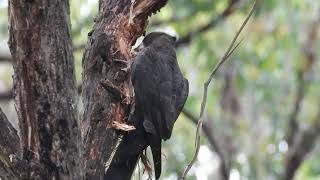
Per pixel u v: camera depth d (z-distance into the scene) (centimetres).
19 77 849
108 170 966
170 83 993
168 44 1039
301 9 2164
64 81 851
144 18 1034
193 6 1928
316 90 2347
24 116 855
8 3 855
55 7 841
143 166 1084
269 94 2136
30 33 838
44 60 843
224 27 2047
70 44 858
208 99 2117
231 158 2059
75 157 861
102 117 979
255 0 939
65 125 854
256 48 2075
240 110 2142
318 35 2312
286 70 2159
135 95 973
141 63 982
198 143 927
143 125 967
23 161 854
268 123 2145
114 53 997
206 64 2058
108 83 987
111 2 1026
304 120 2292
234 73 2111
